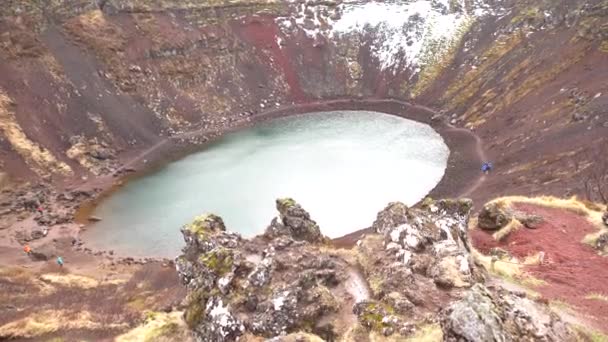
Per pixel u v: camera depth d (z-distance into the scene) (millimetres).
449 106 112000
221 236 24641
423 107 116312
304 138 103500
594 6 101938
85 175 89312
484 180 76812
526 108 93438
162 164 94562
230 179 84938
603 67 88125
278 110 121625
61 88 99875
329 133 105875
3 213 76312
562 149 72812
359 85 129500
